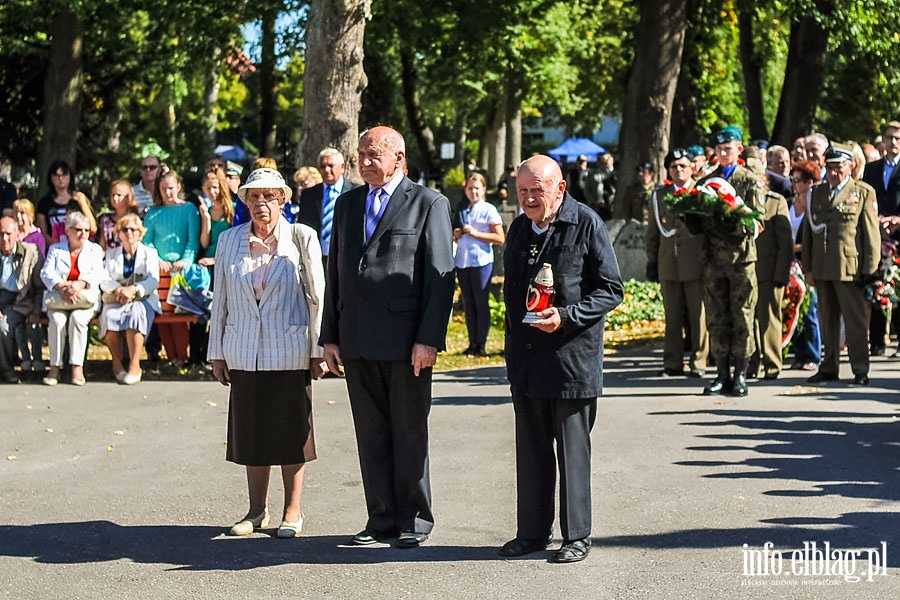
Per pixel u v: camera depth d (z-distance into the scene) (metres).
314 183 14.94
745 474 9.51
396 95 48.31
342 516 8.52
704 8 31.92
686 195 12.98
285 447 7.93
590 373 7.33
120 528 8.25
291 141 43.44
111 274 14.89
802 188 15.19
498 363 16.34
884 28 30.44
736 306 13.15
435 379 14.77
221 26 33.81
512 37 34.53
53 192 17.20
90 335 18.27
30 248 15.23
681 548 7.57
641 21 27.30
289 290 7.98
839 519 8.17
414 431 7.80
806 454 10.20
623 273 24.56
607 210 33.91
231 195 16.12
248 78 46.25
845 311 13.86
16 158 34.00
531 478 7.55
